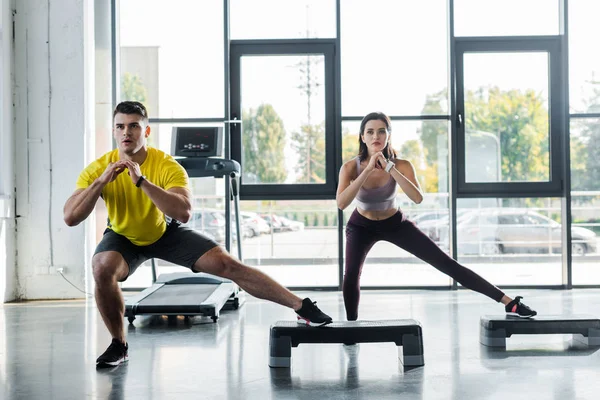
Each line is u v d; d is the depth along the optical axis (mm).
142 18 6473
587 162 6379
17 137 6051
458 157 6391
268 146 6461
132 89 6477
